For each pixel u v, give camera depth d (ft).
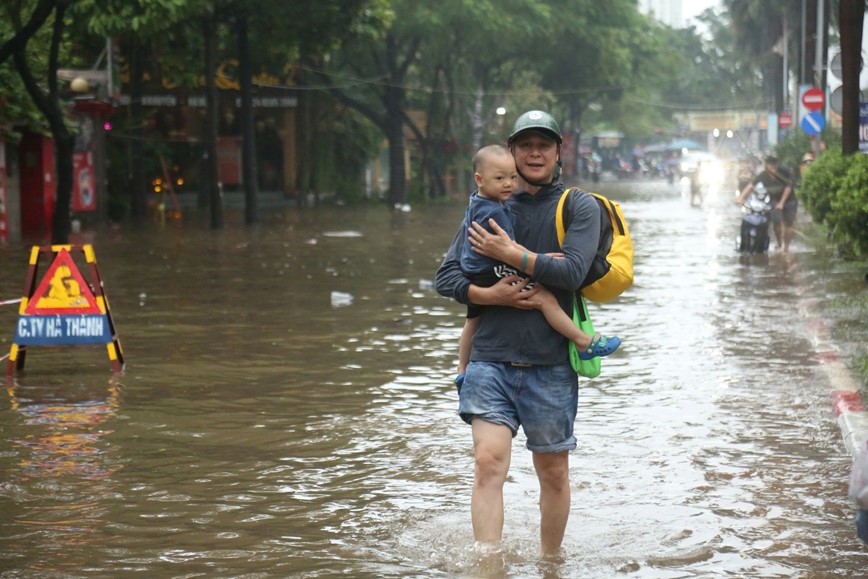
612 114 489.26
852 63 92.07
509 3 225.56
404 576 23.93
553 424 24.64
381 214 186.80
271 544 26.05
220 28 178.09
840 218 76.02
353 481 31.37
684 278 82.17
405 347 53.36
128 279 83.66
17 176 138.10
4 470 32.40
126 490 30.42
